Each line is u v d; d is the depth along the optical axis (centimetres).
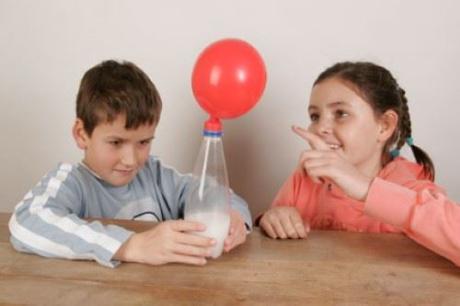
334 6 143
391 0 141
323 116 117
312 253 84
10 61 155
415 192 86
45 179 103
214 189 80
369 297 69
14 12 151
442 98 146
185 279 72
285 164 155
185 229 78
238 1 145
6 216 100
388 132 122
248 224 95
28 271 74
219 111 77
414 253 85
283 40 146
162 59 151
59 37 152
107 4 149
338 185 89
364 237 93
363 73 118
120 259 78
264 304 65
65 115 157
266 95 150
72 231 80
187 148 156
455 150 149
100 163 106
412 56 144
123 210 116
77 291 68
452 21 141
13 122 159
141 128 102
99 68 108
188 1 146
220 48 74
